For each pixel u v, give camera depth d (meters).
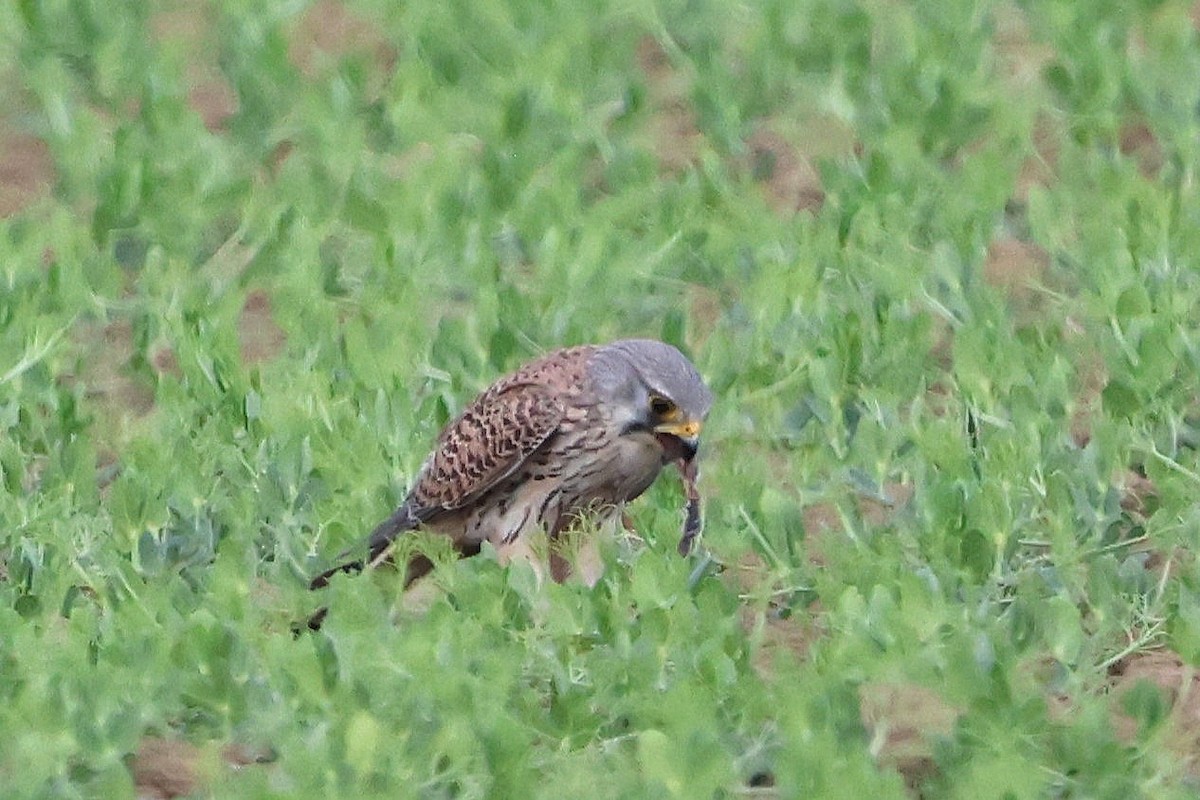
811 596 13.48
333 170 18.44
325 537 13.80
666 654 12.32
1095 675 12.73
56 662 12.15
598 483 13.77
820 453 14.60
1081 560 13.70
